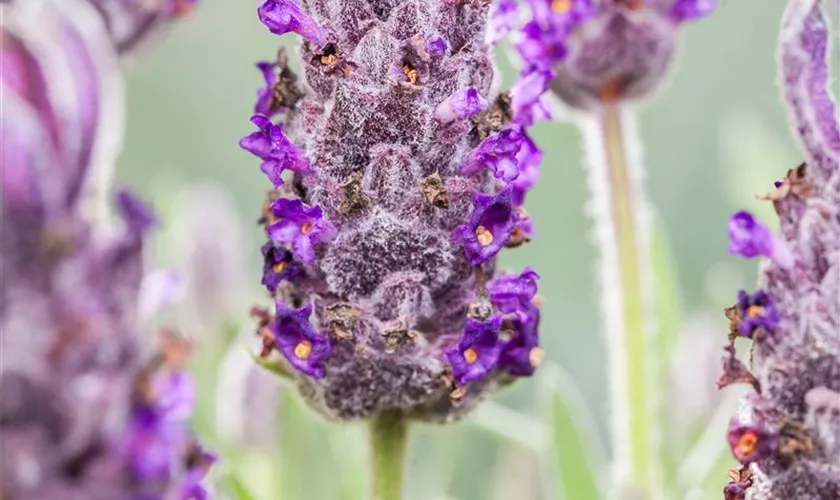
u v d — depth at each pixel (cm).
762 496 18
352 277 18
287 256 18
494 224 18
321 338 18
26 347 15
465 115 18
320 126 18
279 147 18
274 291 18
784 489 18
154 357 15
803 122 18
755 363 18
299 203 18
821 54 18
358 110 18
